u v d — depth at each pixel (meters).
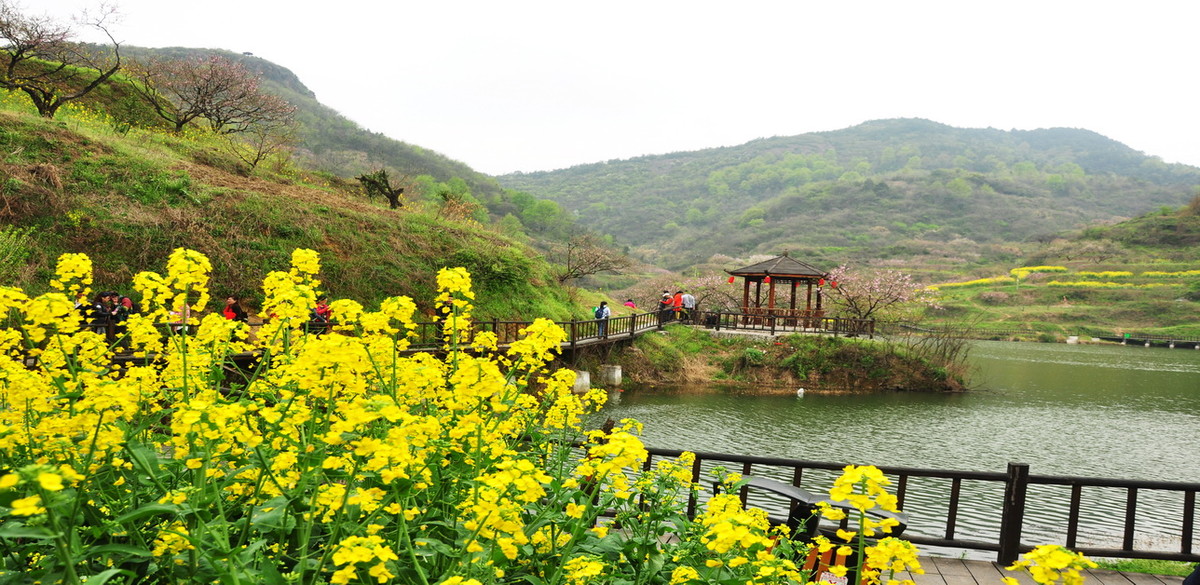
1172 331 64.75
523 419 3.26
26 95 24.56
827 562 3.69
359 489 2.22
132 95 28.98
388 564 1.92
